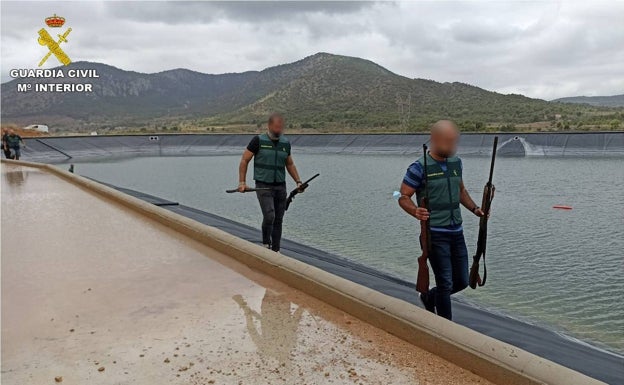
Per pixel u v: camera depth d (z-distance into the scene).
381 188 18.81
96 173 29.20
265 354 3.25
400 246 9.90
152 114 191.12
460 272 4.06
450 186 3.90
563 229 11.02
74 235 6.89
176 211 11.73
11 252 5.97
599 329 5.69
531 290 7.07
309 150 41.84
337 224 12.10
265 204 6.26
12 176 15.65
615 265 8.27
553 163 26.61
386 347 3.33
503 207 13.92
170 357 3.22
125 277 4.92
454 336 3.12
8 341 3.48
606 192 16.34
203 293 4.42
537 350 4.10
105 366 3.11
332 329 3.63
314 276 4.37
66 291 4.52
